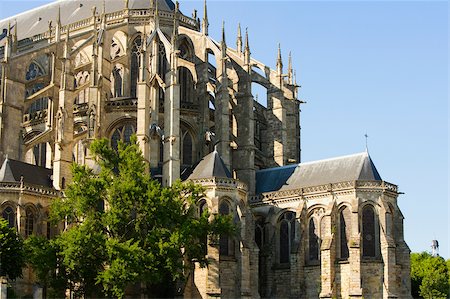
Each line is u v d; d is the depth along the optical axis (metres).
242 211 99.56
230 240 98.06
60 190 99.25
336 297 97.44
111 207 83.31
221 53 112.06
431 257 154.38
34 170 101.75
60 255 81.00
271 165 118.06
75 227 82.88
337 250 99.38
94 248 79.31
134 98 112.75
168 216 83.94
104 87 112.00
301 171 108.88
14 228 86.00
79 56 128.75
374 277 97.25
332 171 104.94
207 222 86.56
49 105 112.06
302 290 100.62
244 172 111.06
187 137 115.19
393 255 97.62
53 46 113.88
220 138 109.06
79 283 87.25
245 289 96.38
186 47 125.50
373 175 101.12
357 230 97.88
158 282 84.75
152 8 126.19
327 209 100.38
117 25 120.31
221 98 110.25
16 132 106.44
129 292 95.31
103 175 85.19
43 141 108.06
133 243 83.56
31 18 148.88
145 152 102.00
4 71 106.25
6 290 76.69
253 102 116.06
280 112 118.88
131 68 124.19
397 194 102.44
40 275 81.75
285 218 105.75
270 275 104.56
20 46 133.75
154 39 113.50
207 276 94.19
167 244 80.50
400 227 101.44
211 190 98.56
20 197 94.94
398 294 98.06
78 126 114.12
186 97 124.25
